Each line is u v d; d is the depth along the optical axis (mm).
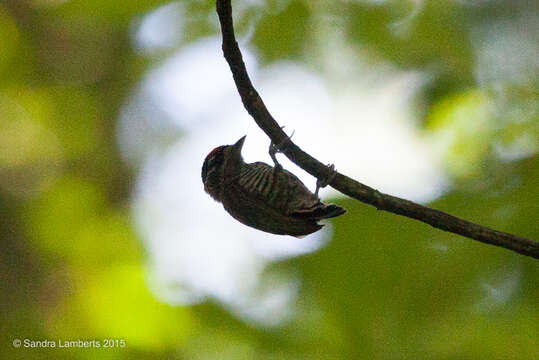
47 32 18094
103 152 18344
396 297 11383
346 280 11523
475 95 13461
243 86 7633
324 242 11781
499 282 11164
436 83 14031
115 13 13617
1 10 17484
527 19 14469
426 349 11156
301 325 11875
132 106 18547
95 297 13000
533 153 12031
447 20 14445
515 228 11055
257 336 11953
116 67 18547
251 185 9672
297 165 7852
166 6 13883
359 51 14664
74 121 18281
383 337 11344
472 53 14281
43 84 18109
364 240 11523
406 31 14445
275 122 7742
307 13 14352
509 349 10938
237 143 10062
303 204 9227
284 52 14633
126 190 18094
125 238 14180
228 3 7195
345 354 11414
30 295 14078
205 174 10422
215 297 12586
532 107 13070
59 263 14055
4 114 17922
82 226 14320
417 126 13742
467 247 11297
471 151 12797
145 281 13062
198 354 12266
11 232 15977
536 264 10992
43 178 17797
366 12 14352
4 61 17531
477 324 11125
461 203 11742
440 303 11258
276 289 12227
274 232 9727
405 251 11398
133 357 12344
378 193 7730
